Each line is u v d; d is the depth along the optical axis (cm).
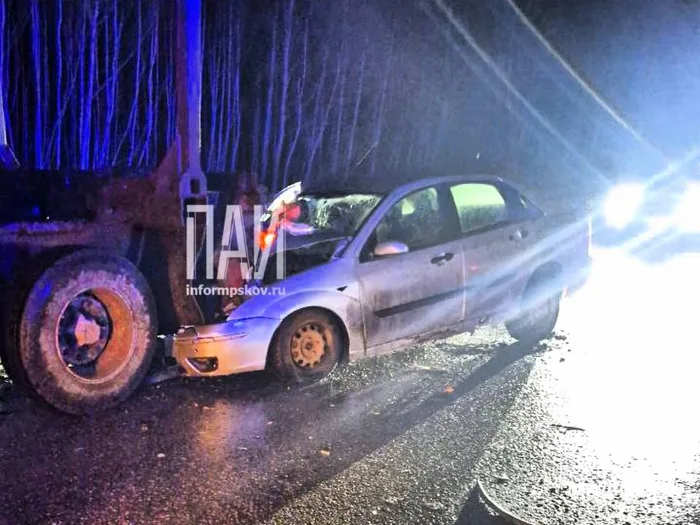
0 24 1666
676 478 405
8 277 510
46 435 482
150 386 587
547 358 657
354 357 604
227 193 603
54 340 498
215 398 562
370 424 501
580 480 403
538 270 716
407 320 625
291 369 582
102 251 528
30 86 1825
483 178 704
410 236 645
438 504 378
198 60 581
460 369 629
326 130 2164
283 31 2080
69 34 1864
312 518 365
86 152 1894
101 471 425
